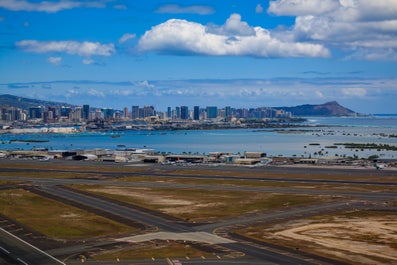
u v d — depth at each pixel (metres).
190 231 142.88
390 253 119.38
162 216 165.62
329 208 178.38
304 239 133.25
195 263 109.75
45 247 124.31
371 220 157.50
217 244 127.31
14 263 109.81
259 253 118.56
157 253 118.31
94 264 108.94
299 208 178.88
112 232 142.00
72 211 174.75
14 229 145.62
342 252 119.94
